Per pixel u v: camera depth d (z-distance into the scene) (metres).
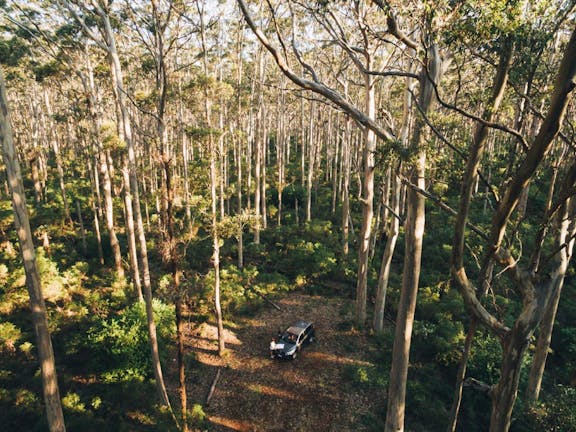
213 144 13.63
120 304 16.05
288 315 17.23
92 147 23.30
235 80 24.17
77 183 33.09
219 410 11.55
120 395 10.82
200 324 15.73
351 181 31.64
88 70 17.22
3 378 10.89
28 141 39.91
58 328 13.41
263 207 25.58
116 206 29.03
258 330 16.03
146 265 10.16
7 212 21.61
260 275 19.92
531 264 6.16
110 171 24.58
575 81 4.28
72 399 10.01
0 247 19.44
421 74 7.70
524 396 11.20
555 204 5.61
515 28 4.55
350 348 14.70
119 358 11.44
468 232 20.56
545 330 10.46
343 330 15.95
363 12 9.20
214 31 20.22
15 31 16.80
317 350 14.68
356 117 7.43
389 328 16.08
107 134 15.20
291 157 42.00
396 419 9.38
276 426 11.04
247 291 18.27
